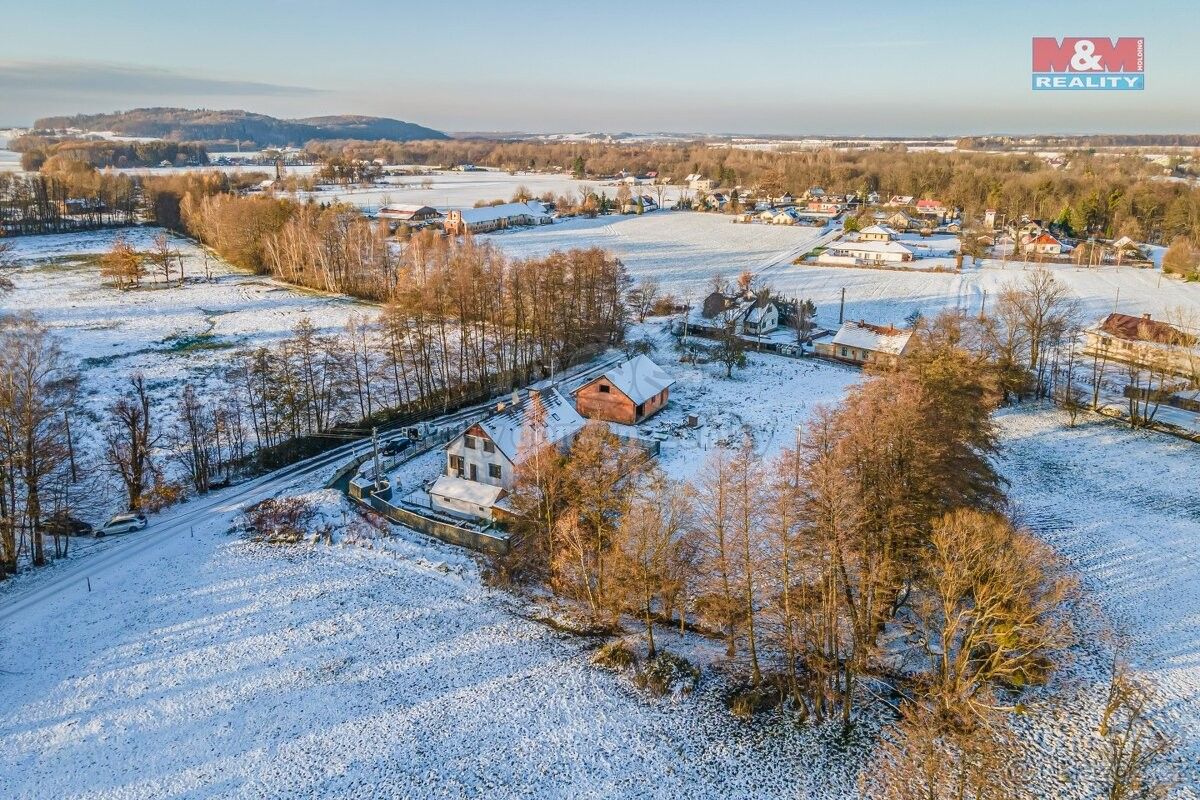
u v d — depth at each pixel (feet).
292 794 118.52
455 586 171.22
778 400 276.00
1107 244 576.61
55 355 228.63
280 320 382.42
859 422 143.64
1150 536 185.26
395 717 133.69
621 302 384.88
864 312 400.67
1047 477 217.56
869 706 134.00
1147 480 214.69
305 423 259.60
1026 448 237.45
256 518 198.08
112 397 277.64
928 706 126.52
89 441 243.40
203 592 168.76
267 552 184.75
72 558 183.62
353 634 154.81
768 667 144.25
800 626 139.23
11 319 269.23
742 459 145.89
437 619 159.84
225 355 326.03
